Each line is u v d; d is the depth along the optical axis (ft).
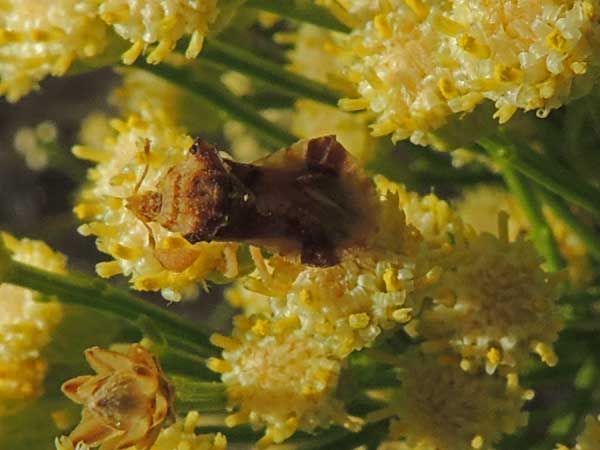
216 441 0.23
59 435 0.25
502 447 0.25
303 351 0.23
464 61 0.23
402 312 0.23
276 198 0.22
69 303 0.24
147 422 0.22
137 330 0.25
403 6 0.23
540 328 0.24
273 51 0.29
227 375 0.23
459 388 0.24
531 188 0.25
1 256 0.24
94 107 0.42
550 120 0.26
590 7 0.22
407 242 0.23
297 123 0.28
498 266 0.24
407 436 0.24
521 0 0.23
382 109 0.23
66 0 0.24
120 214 0.24
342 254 0.22
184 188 0.21
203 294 0.40
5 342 0.25
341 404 0.23
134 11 0.23
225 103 0.26
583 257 0.27
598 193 0.24
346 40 0.24
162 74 0.25
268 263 0.23
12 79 0.25
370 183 0.22
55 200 0.44
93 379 0.22
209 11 0.23
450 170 0.28
